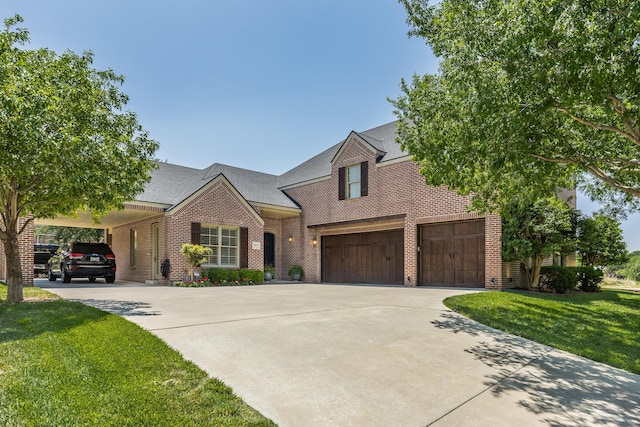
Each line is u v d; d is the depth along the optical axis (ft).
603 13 14.93
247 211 61.36
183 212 53.98
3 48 22.25
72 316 22.09
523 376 16.31
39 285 49.24
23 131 20.29
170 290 42.32
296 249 71.82
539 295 39.65
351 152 62.90
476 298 33.68
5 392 11.77
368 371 15.72
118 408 11.21
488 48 19.86
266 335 19.81
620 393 14.92
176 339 18.35
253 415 11.44
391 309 28.89
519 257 43.34
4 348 15.89
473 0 20.99
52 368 13.79
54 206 31.30
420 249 53.21
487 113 19.62
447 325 24.21
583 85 17.11
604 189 37.70
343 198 63.62
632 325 26.76
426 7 25.91
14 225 28.81
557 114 22.39
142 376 13.58
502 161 21.13
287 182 76.59
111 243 74.79
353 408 12.49
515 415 12.64
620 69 15.97
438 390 14.33
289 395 13.15
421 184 52.65
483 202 31.78
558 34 15.49
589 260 51.88
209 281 53.62
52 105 21.65
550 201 36.91
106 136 27.55
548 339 22.33
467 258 48.16
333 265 66.28
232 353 16.84
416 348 19.11
